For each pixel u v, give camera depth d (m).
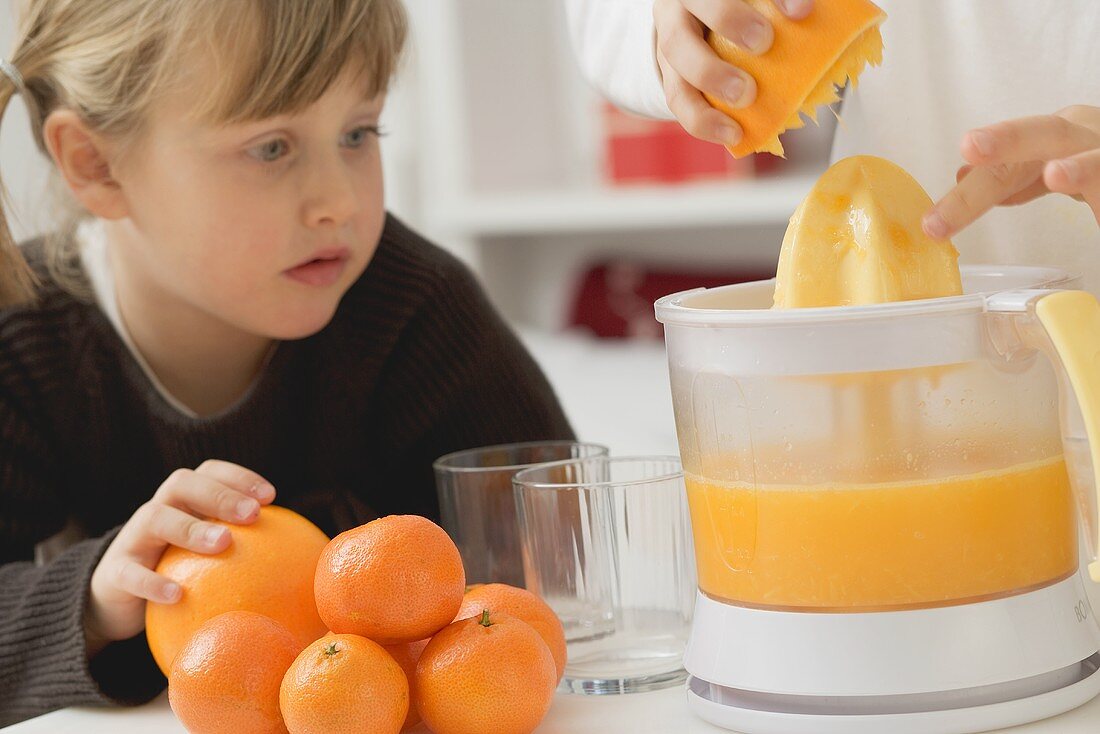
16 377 1.20
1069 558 0.66
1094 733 0.60
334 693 0.62
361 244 1.08
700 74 0.69
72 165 1.12
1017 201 0.72
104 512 1.27
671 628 0.76
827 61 0.65
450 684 0.64
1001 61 0.85
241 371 1.27
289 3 0.97
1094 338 0.57
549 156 2.87
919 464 0.61
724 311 0.63
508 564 0.86
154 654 0.79
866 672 0.61
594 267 2.94
